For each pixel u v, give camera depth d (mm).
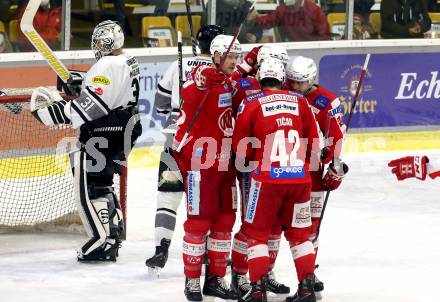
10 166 17172
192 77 12570
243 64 13328
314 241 13000
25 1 20219
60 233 15812
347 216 17219
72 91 14719
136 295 12773
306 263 12156
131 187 18953
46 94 13992
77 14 20859
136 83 14273
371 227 16531
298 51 22828
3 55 19781
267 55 12641
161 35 21875
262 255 12031
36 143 17047
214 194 12469
